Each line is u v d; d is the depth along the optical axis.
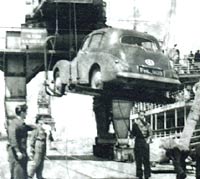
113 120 17.64
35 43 18.16
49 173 14.16
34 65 18.38
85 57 15.68
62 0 16.58
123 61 14.60
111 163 17.31
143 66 14.77
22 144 10.41
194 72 26.34
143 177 14.34
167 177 14.54
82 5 17.00
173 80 15.23
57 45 18.50
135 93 15.58
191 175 16.66
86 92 15.88
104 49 15.07
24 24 18.84
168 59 15.60
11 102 18.03
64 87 16.81
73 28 18.70
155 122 31.02
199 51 27.25
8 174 13.66
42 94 23.61
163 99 16.14
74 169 15.30
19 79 18.17
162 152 18.34
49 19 18.59
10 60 18.16
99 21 18.53
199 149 13.54
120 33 15.36
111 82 14.55
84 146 25.45
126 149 17.66
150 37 15.86
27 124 10.62
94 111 19.62
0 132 29.22
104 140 19.48
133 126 13.72
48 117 24.17
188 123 18.14
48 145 24.88
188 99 26.45
